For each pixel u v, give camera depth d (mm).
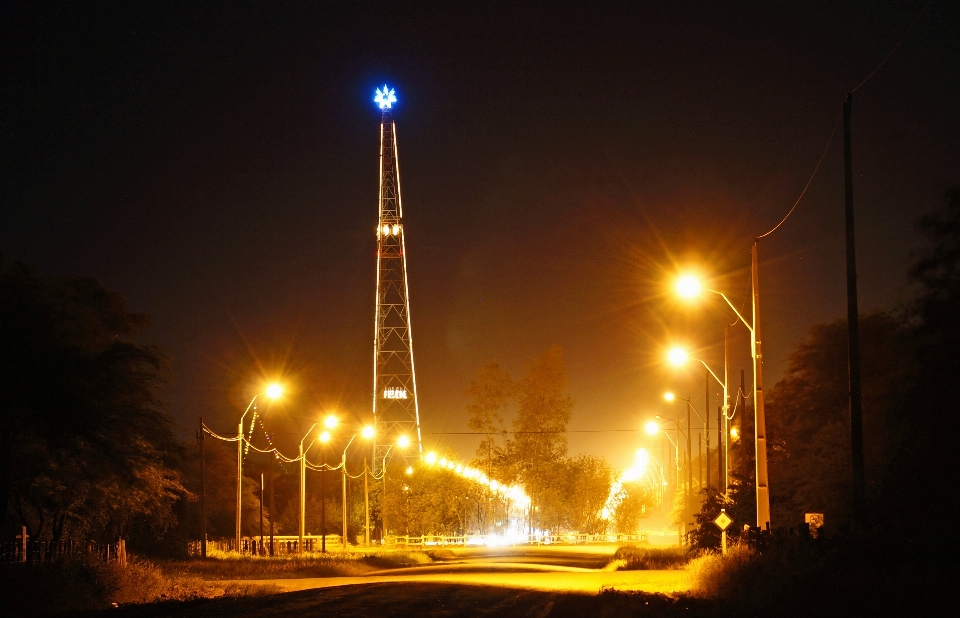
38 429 31984
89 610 24406
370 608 23969
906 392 31078
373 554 67625
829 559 22891
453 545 96625
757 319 32375
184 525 64688
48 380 31031
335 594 28656
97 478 38656
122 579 33000
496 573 43500
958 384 27922
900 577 19625
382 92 95312
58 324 37344
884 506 28375
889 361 40781
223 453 86562
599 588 31656
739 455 54188
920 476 27562
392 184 94938
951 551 21000
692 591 28266
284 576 44781
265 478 108438
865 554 22406
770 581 23859
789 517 43188
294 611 22859
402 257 94250
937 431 27578
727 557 30391
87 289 51219
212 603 25281
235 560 54344
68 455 35562
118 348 36062
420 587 32031
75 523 43438
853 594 19375
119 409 36938
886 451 33031
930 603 17703
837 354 48688
